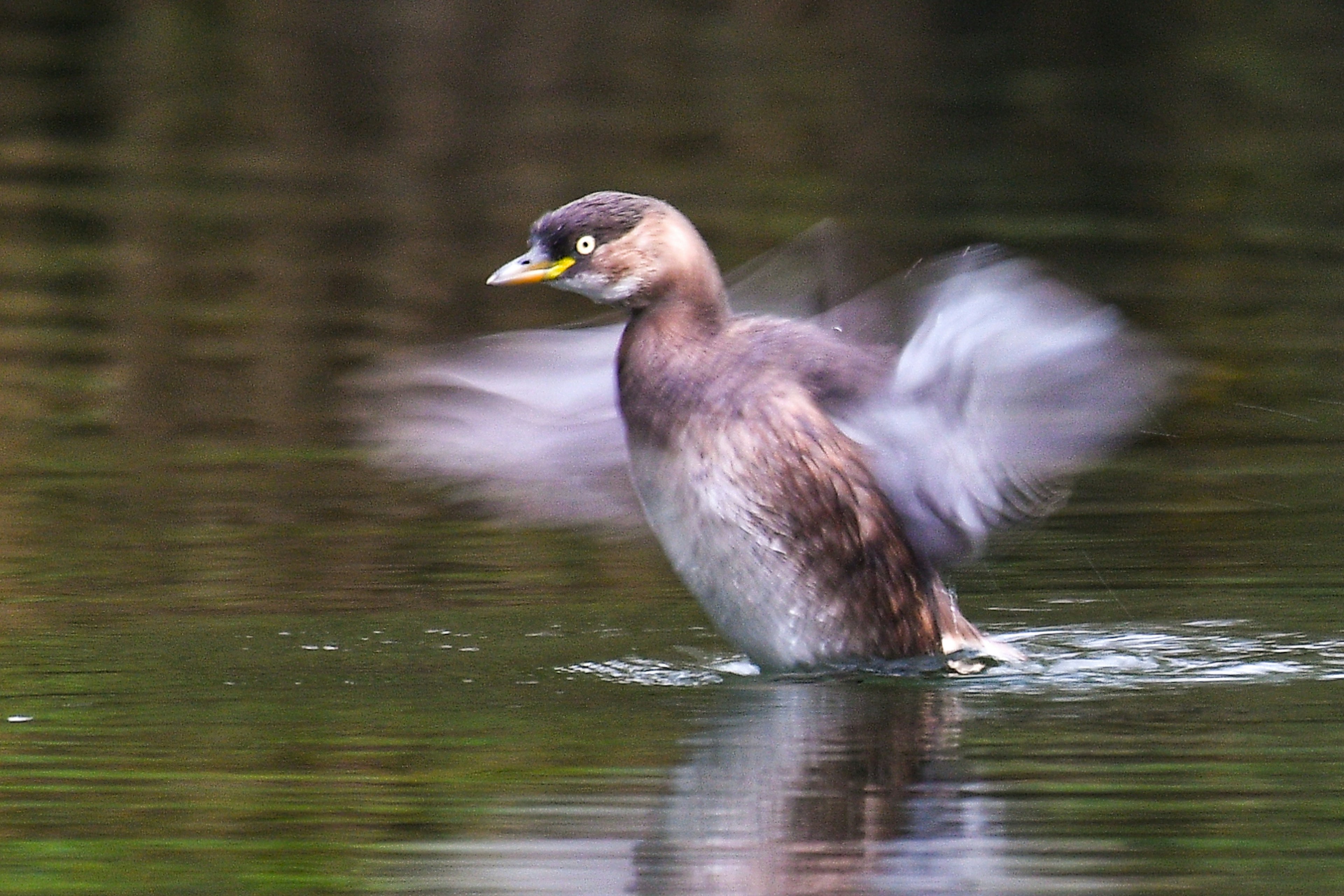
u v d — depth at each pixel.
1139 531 14.07
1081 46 37.69
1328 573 13.05
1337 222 25.05
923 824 8.75
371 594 12.66
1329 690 10.73
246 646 11.52
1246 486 15.23
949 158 28.58
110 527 14.07
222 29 39.00
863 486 11.20
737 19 40.69
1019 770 9.45
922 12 40.88
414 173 27.94
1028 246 23.38
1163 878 8.18
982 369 10.38
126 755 9.65
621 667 11.31
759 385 11.15
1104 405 10.49
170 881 8.19
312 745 9.81
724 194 25.98
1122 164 28.42
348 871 8.30
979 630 12.00
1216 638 11.74
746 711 10.47
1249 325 20.25
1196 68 35.53
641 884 8.13
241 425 17.00
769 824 8.75
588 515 12.13
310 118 31.81
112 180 27.55
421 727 10.12
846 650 11.34
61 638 11.59
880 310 11.67
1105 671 11.17
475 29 39.09
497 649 11.61
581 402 11.84
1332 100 32.88
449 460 11.90
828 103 32.50
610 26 39.84
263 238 24.31
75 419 17.20
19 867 8.34
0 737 9.88
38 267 22.84
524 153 29.02
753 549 11.17
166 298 21.58
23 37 38.03
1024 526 11.09
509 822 8.80
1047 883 8.15
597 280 11.31
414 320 20.56
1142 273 22.44
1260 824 8.74
